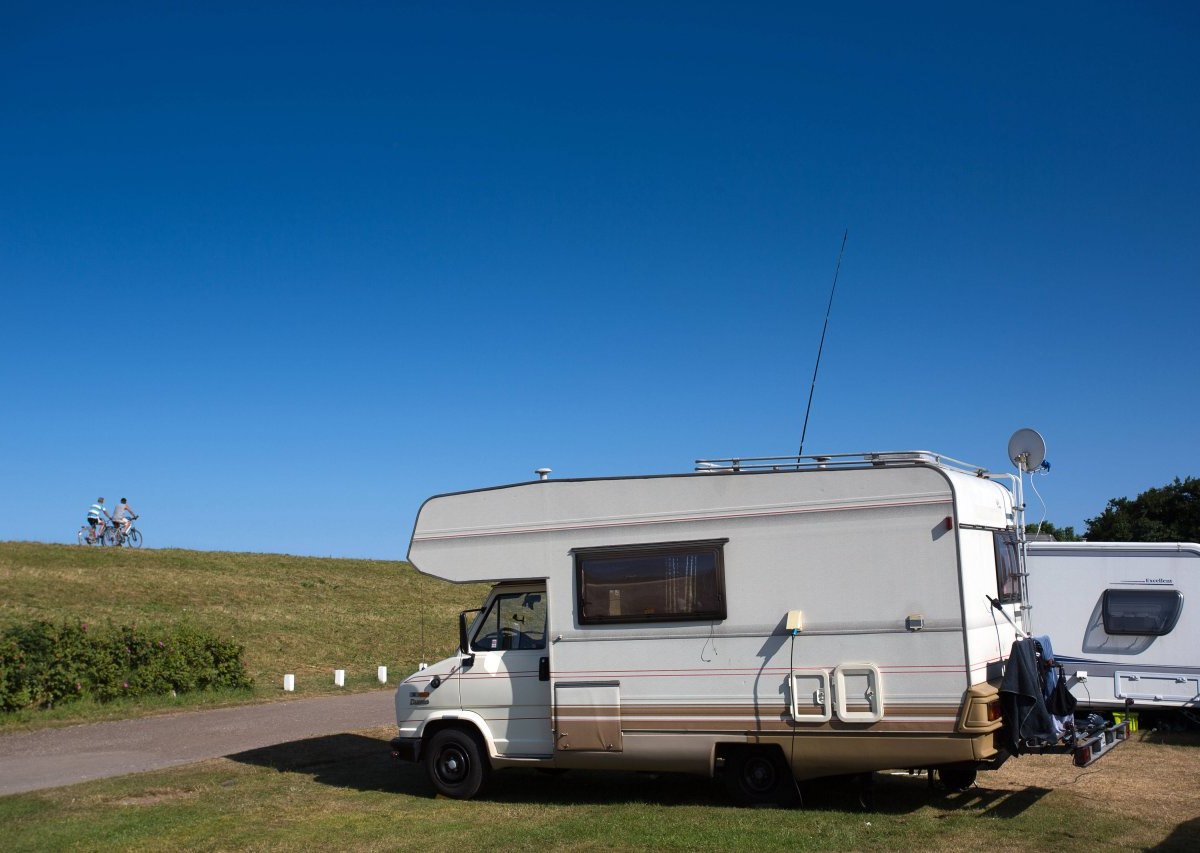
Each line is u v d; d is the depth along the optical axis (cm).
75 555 3925
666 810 984
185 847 880
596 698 1032
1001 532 1038
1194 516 3756
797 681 954
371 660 3053
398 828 944
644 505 1041
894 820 919
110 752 1436
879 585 935
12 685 1786
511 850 842
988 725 889
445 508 1140
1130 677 1577
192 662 2164
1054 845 818
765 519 988
